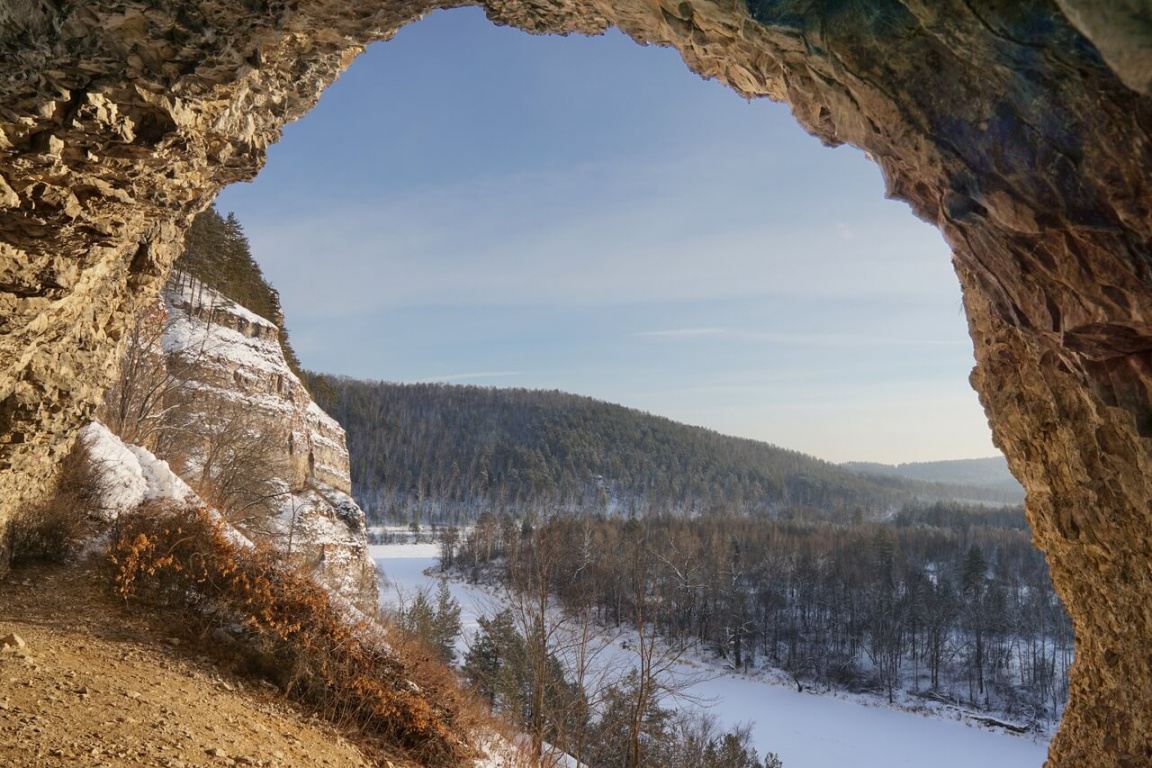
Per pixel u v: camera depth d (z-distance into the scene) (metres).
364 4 6.23
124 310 9.95
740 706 38.06
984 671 48.34
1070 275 3.03
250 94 7.43
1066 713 6.04
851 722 38.53
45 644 8.27
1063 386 4.48
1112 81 2.44
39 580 10.26
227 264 43.03
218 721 7.98
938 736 37.94
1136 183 2.53
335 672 11.02
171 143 6.01
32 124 5.13
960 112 2.94
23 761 5.45
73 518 11.55
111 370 10.56
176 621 10.32
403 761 10.32
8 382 7.66
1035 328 3.62
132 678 8.17
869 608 52.34
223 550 11.73
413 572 56.22
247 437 24.38
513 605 15.23
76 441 12.84
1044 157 2.76
